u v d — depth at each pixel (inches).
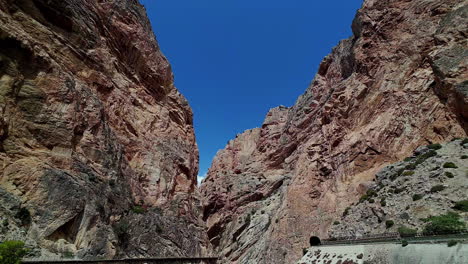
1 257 762.8
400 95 2219.5
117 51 2139.5
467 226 1157.1
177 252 1763.0
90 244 1255.5
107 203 1475.1
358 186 2092.8
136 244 1542.8
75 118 1462.8
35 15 1517.0
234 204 3786.9
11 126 1195.3
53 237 1139.3
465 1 2187.5
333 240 1721.2
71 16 1708.9
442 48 2052.2
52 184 1216.8
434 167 1637.6
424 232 1205.7
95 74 1835.6
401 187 1692.9
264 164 3991.1
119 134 1911.9
